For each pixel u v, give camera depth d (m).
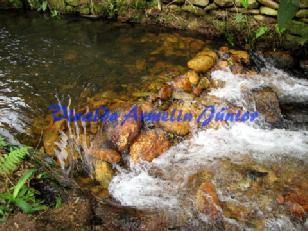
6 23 5.75
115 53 4.79
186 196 2.81
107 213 2.55
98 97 3.84
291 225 2.56
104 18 5.93
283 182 2.93
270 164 3.14
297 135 3.54
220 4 5.17
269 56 4.72
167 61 4.55
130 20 5.78
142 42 5.09
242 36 5.02
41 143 3.21
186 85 3.97
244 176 2.99
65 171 2.92
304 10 4.59
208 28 5.27
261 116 3.74
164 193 2.86
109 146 3.19
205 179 2.97
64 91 3.95
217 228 2.52
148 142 3.26
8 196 2.33
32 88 3.98
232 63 4.47
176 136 3.44
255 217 2.61
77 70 4.37
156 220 2.56
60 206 2.45
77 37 5.27
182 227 2.52
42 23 5.77
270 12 4.86
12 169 2.57
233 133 3.54
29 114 3.56
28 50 4.86
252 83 4.21
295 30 4.71
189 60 4.54
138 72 4.32
